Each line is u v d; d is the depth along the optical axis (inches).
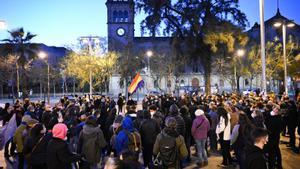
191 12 1234.6
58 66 2753.4
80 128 370.0
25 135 323.9
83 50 1861.5
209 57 1283.2
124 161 138.9
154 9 1251.8
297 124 506.9
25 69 1942.7
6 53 1920.5
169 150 249.9
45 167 260.1
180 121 356.5
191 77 3348.9
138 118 374.6
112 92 2883.9
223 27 1162.0
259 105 443.8
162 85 2891.2
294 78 1545.3
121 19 3508.9
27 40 1875.0
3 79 2206.0
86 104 644.7
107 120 442.9
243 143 309.0
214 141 489.1
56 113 433.1
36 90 2992.1
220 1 1251.8
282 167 378.3
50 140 241.6
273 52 1919.3
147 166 349.7
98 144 306.5
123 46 2383.1
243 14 1254.9
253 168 174.9
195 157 456.1
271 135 343.0
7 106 530.3
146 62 2331.4
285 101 537.3
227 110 407.2
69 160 237.6
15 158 464.4
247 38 1235.2
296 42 2018.9
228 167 393.4
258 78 2370.8
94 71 1850.4
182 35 1294.3
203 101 674.2
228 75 2183.8
